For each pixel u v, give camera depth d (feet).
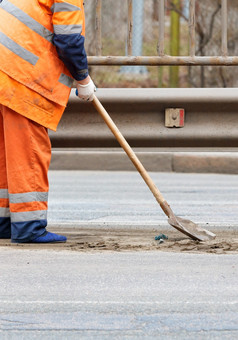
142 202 51.39
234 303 20.99
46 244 30.19
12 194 29.89
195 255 27.91
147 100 35.32
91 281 23.57
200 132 35.60
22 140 29.48
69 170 80.07
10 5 29.25
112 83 100.07
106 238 32.19
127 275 24.41
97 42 37.01
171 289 22.57
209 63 36.55
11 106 28.86
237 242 30.94
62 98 29.60
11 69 28.76
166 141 35.86
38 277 24.12
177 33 93.30
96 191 59.26
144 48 102.22
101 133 35.78
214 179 71.31
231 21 86.63
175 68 90.27
